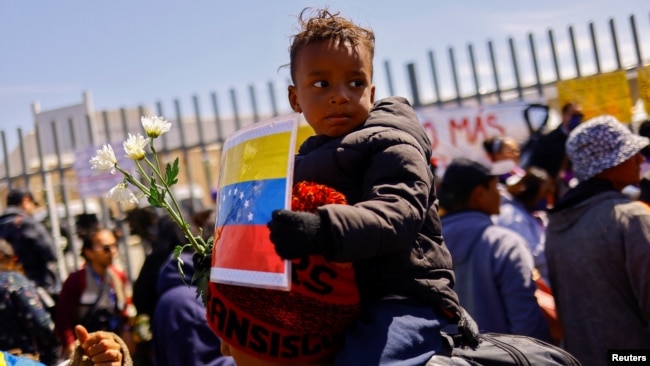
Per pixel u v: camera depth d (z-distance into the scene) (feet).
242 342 5.22
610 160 10.58
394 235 4.74
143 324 12.46
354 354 5.09
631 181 10.93
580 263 10.59
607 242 10.30
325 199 4.99
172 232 11.76
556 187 18.81
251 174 5.04
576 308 10.73
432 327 5.26
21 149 28.27
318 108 5.39
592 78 19.13
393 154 5.09
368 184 5.12
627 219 10.19
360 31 5.50
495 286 11.52
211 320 5.42
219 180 5.54
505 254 11.55
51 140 34.65
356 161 5.25
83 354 7.15
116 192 5.81
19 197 19.84
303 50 5.43
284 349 5.15
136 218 20.72
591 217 10.56
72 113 27.12
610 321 10.35
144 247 23.43
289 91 5.98
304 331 5.16
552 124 20.61
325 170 5.34
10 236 19.35
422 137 5.47
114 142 24.91
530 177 14.74
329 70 5.34
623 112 18.85
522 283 11.42
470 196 12.10
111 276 15.94
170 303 10.41
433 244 5.52
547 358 5.61
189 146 26.00
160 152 26.03
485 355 5.45
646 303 10.00
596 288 10.44
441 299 5.37
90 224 20.57
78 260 27.76
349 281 5.24
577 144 10.86
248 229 4.94
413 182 5.01
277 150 4.89
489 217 12.16
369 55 5.49
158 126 5.90
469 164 12.24
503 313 11.50
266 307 5.15
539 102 20.54
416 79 23.21
